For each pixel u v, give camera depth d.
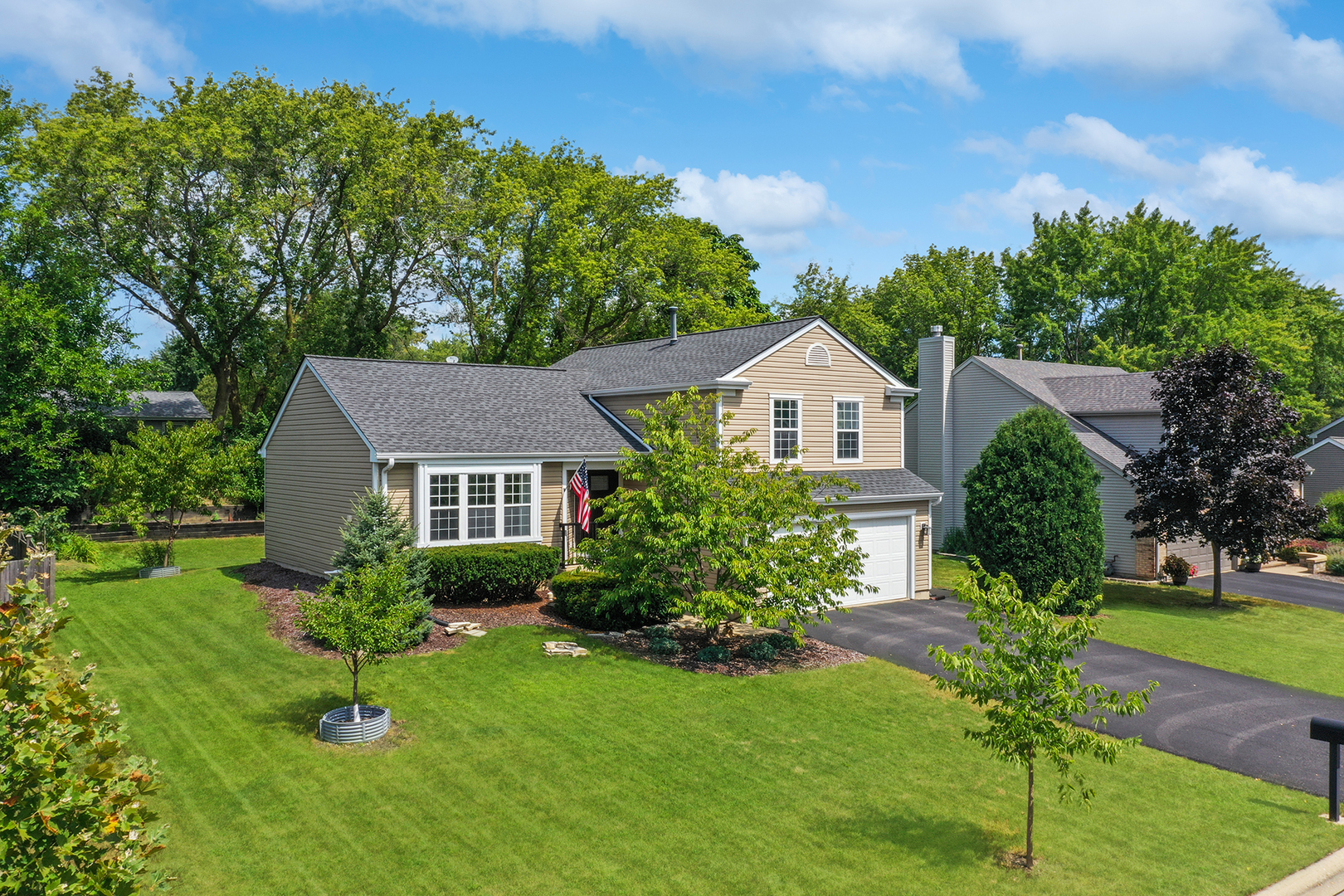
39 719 5.20
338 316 41.06
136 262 37.03
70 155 34.41
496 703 13.88
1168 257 53.88
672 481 16.80
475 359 43.47
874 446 26.20
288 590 21.27
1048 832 10.27
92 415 31.97
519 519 21.84
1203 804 11.38
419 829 9.84
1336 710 15.70
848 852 9.59
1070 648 9.37
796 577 16.73
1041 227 59.06
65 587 22.36
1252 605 25.77
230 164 37.59
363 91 41.22
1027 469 23.50
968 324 58.25
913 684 15.91
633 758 11.94
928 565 25.28
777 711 14.06
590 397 26.59
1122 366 50.88
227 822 9.91
